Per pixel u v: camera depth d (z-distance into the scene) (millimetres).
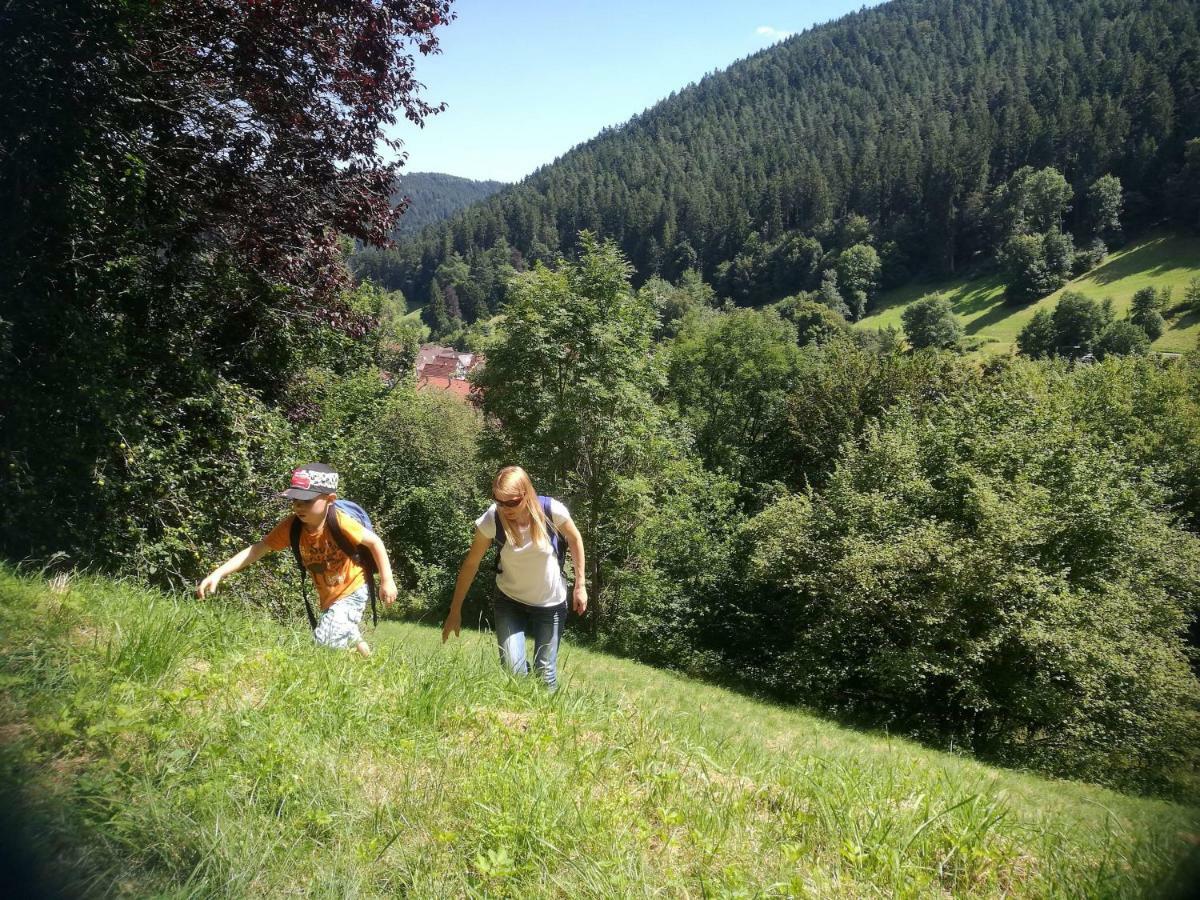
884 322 100500
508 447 26484
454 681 3648
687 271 114562
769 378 42312
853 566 19078
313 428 11188
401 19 9312
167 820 2068
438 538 32906
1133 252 96812
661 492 27125
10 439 5926
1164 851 2656
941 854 2609
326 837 2215
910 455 21812
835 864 2490
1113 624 16828
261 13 7867
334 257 10234
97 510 6398
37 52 6105
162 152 7988
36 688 2590
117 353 6723
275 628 4305
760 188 145875
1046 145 117125
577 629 27047
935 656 17812
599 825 2455
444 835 2209
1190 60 120500
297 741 2658
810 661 20906
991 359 36844
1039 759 17125
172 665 3111
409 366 35031
